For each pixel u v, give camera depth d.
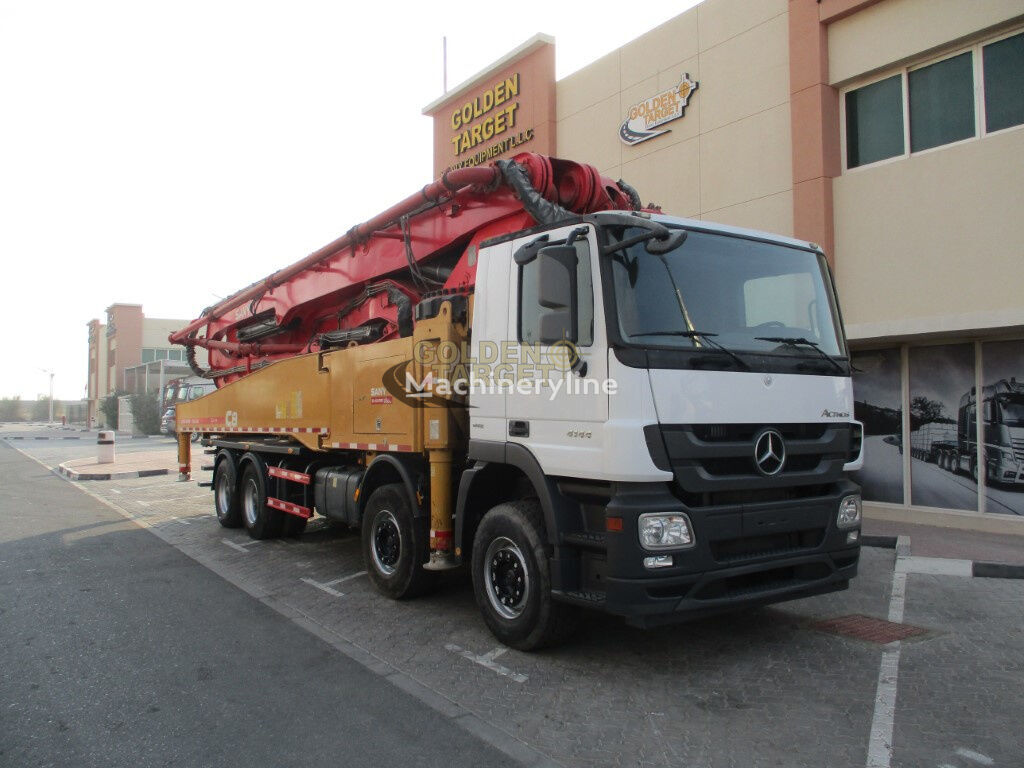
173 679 4.79
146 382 52.22
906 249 9.48
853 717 4.12
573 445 4.64
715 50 11.58
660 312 4.59
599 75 13.43
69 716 4.23
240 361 11.81
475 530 5.73
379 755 3.73
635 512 4.25
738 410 4.63
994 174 8.74
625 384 4.34
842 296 10.11
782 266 5.29
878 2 9.70
